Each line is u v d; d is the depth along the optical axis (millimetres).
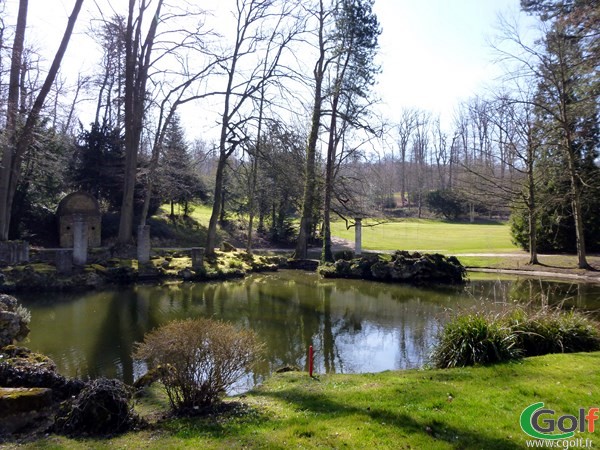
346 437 4227
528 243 30562
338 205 28531
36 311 12906
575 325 8258
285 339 10688
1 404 4516
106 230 26906
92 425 4477
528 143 25562
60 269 16797
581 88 19875
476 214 58531
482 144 56750
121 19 20844
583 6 16719
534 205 25453
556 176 25391
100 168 28203
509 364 6766
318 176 26547
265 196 31266
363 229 46750
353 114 25422
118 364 8391
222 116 23875
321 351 9750
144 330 10914
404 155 65875
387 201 61438
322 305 15102
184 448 4027
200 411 5125
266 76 22844
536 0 19438
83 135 28562
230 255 25109
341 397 5582
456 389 5711
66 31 15484
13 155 17109
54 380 5484
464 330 7438
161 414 5117
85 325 11352
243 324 12031
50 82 15523
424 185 70375
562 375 6133
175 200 34906
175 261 21484
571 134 23062
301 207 28312
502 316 8422
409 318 13086
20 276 15719
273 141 21766
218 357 5285
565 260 25734
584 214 28094
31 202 25359
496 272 24109
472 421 4613
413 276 20984
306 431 4363
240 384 7422
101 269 18031
